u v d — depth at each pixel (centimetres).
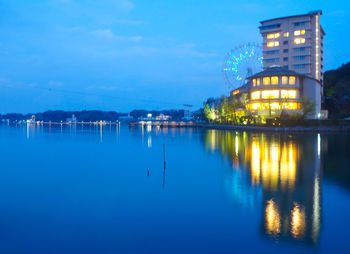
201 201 2008
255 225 1573
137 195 2219
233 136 8012
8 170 3431
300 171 2908
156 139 8006
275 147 4947
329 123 9038
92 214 1825
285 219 1647
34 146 6438
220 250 1315
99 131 14750
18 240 1476
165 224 1623
